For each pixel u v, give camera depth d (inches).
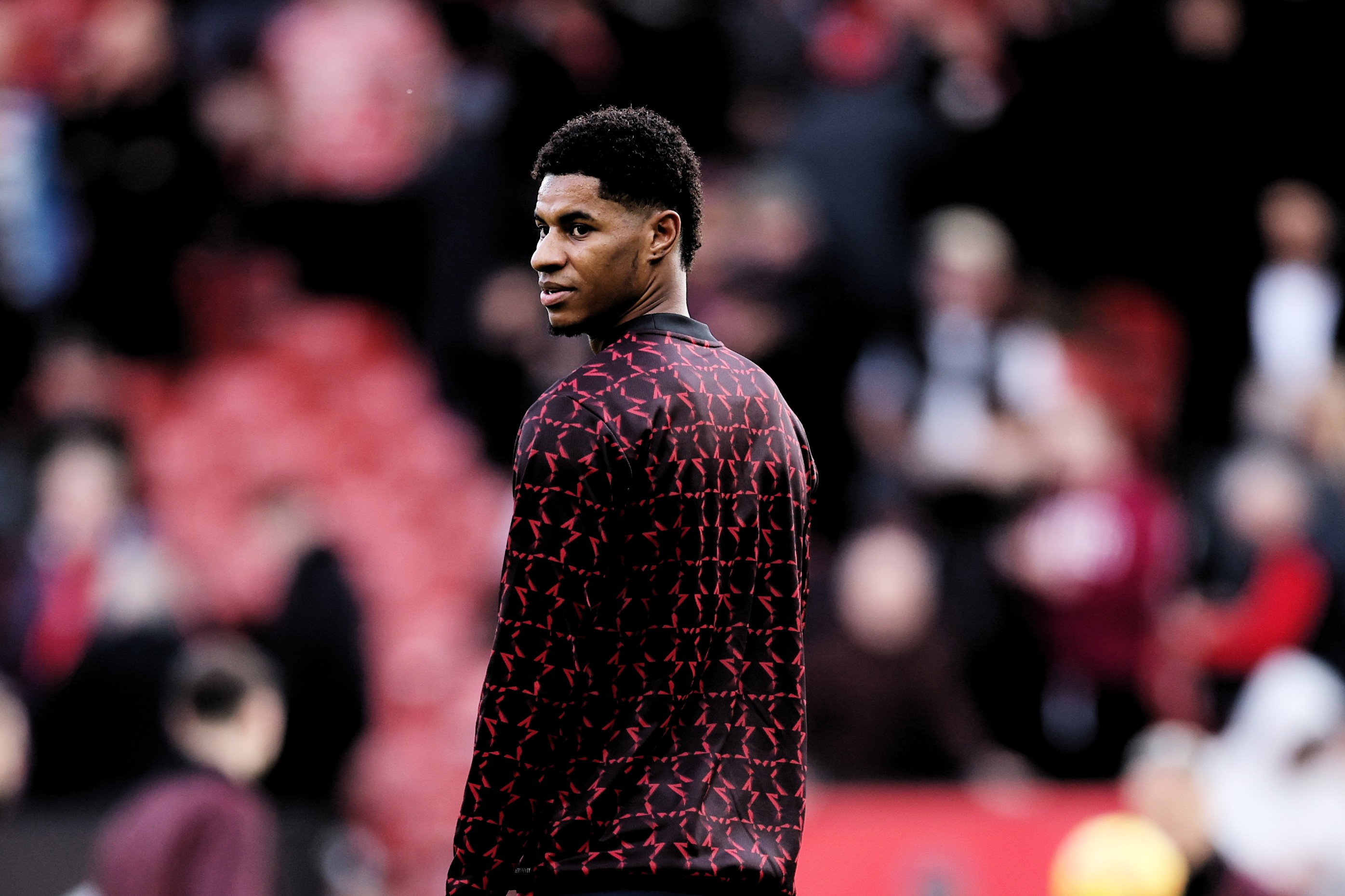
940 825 949.2
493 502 1338.6
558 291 320.2
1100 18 1513.3
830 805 952.9
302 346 1424.7
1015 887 940.0
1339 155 1503.4
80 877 952.9
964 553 1140.5
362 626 1040.8
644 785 305.7
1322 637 1109.7
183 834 681.0
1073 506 1126.4
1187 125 1498.5
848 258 1341.0
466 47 1503.4
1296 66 1508.4
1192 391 1453.0
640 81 1459.2
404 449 1365.7
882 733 1004.6
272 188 1460.4
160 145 1428.4
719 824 306.8
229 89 1457.9
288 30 1491.1
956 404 1245.7
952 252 1285.7
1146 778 906.1
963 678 1085.8
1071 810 948.0
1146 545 1109.7
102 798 976.9
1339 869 936.9
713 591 311.0
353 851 1043.9
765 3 1510.8
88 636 1042.1
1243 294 1471.5
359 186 1461.6
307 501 1145.4
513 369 1366.9
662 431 307.9
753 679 318.3
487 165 1418.6
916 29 1469.0
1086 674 1104.8
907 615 1018.7
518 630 301.7
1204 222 1488.7
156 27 1470.2
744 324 1243.2
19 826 951.0
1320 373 1373.0
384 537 1304.1
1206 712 1100.5
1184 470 1350.9
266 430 1368.1
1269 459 1144.8
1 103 1453.0
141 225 1419.8
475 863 307.6
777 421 327.9
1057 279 1492.4
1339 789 951.0
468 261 1409.9
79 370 1327.5
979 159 1465.3
